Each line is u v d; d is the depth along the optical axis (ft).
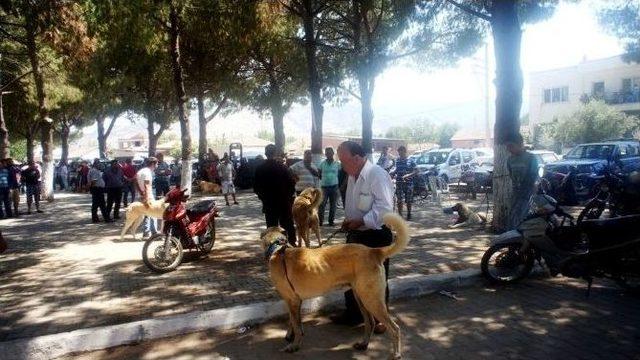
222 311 16.42
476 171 54.29
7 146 65.26
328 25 66.64
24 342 14.51
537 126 119.14
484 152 75.82
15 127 114.11
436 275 19.80
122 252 29.27
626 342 13.84
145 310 18.29
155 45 50.29
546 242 18.80
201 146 84.89
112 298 19.89
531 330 14.99
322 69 67.72
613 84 114.01
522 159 24.64
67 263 26.68
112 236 35.42
